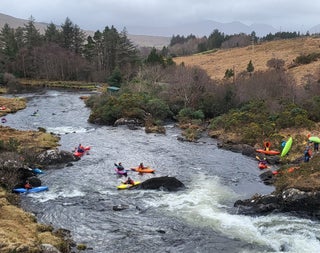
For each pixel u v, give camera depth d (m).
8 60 139.75
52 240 24.78
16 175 36.72
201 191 36.19
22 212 29.02
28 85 128.25
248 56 150.25
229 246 25.77
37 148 48.50
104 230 28.14
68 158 44.91
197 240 26.62
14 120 70.06
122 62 140.88
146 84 85.44
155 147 52.88
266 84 76.81
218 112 73.06
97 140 56.22
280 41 175.62
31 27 157.75
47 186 36.91
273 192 33.94
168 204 33.00
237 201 32.75
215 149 52.62
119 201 33.62
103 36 147.75
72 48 158.88
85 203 33.09
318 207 30.17
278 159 46.72
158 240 26.67
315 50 135.62
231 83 79.31
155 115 72.06
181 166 44.31
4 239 22.86
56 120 71.25
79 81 140.00
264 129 56.47
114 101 72.31
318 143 45.34
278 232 27.62
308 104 65.06
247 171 42.84
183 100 77.00
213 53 179.00
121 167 41.50
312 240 26.42
